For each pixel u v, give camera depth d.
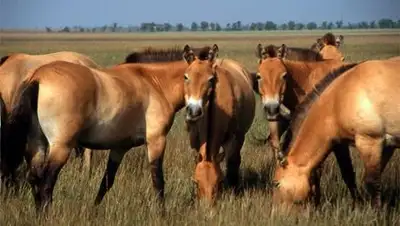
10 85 12.55
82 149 14.35
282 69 11.16
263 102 11.23
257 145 14.91
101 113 9.23
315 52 12.97
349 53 60.03
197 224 9.05
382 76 9.34
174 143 15.68
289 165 9.61
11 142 8.98
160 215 9.43
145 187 11.15
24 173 11.84
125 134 9.76
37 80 8.80
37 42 120.56
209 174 9.84
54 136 8.80
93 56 67.50
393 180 11.73
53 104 8.71
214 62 10.26
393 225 9.27
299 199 9.54
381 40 110.44
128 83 9.74
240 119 11.95
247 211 9.59
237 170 11.73
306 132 9.66
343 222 9.27
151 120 10.03
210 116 9.98
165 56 11.14
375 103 9.31
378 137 9.42
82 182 11.48
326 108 9.61
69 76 8.85
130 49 88.75
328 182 11.80
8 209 9.53
